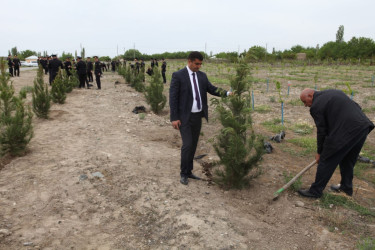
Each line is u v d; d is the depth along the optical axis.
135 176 4.14
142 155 5.04
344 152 3.46
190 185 4.01
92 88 14.75
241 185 3.95
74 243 2.78
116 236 2.92
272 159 5.07
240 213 3.38
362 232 3.08
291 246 2.83
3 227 2.93
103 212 3.31
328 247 2.83
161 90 8.80
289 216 3.34
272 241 2.89
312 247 2.83
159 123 7.46
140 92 13.35
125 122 7.41
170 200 3.54
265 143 5.52
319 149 3.72
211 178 4.27
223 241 2.82
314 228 3.13
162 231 2.99
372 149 5.73
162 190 3.79
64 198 3.54
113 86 15.93
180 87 3.91
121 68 23.00
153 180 4.06
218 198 3.71
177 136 6.36
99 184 3.90
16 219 3.08
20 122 4.82
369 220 3.30
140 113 8.55
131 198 3.60
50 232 2.91
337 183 4.19
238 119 4.04
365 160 4.95
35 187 3.75
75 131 6.43
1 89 5.29
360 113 3.46
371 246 2.73
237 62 4.10
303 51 59.38
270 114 9.05
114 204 3.47
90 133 6.33
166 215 3.24
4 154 4.68
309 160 5.07
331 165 3.54
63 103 9.84
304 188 4.00
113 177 4.11
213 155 5.25
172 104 3.88
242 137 4.01
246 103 4.07
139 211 3.34
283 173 4.41
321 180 3.64
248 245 2.80
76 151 5.09
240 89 4.06
